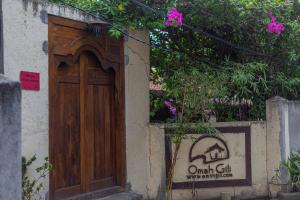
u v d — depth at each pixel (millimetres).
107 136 7469
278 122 8438
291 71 8984
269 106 8539
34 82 5930
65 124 6594
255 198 8430
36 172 5938
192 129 7895
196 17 8094
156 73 8852
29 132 5852
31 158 5824
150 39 8609
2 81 4051
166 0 7898
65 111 6605
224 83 7840
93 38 7016
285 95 9039
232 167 8367
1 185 3947
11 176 4070
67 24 6516
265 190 8500
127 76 7762
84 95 6980
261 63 8406
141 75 8039
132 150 7844
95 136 7203
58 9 6352
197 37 8820
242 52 8703
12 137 4086
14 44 5617
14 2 5617
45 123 6141
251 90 8789
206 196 8227
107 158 7453
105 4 7484
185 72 7801
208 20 8117
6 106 4016
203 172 8227
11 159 4070
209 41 8859
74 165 6746
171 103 8133
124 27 7629
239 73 7875
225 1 8008
